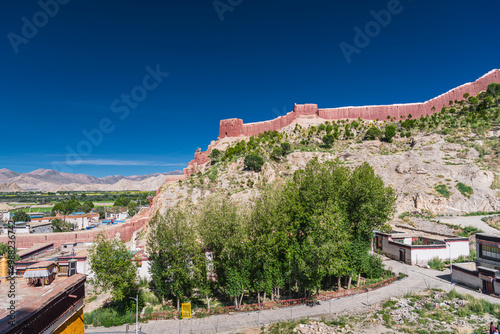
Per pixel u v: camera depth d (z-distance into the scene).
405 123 106.06
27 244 70.81
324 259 30.66
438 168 76.25
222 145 129.62
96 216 116.00
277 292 34.94
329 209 32.31
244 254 31.91
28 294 16.47
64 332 16.73
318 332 25.34
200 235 33.59
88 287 41.06
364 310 29.69
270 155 95.00
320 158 92.12
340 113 124.94
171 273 31.72
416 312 28.16
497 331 21.94
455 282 35.91
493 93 104.12
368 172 41.62
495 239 35.25
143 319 30.34
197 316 30.44
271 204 32.25
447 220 61.12
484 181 68.56
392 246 48.56
